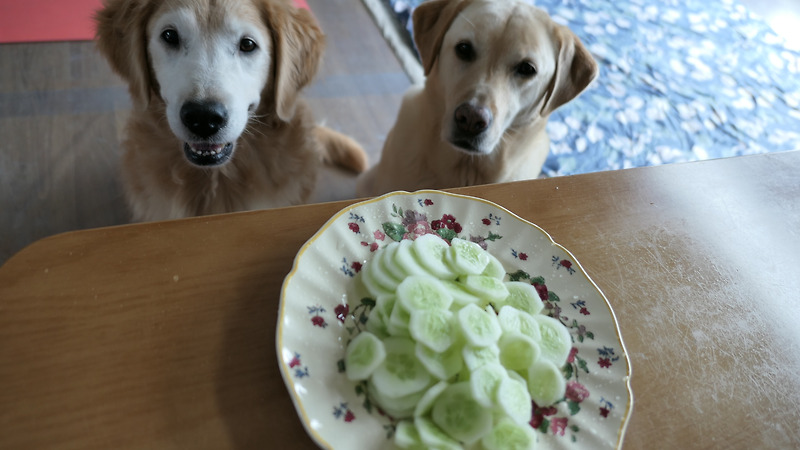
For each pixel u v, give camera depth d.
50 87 0.82
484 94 0.51
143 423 0.24
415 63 1.03
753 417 0.30
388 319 0.28
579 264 0.34
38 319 0.27
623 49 1.12
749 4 1.46
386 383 0.26
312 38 0.57
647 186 0.43
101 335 0.27
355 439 0.24
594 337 0.30
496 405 0.25
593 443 0.26
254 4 0.49
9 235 0.64
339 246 0.32
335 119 0.91
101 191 0.71
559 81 0.56
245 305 0.29
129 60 0.50
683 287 0.36
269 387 0.26
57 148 0.74
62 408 0.24
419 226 0.34
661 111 0.99
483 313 0.28
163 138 0.54
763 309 0.35
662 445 0.28
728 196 0.44
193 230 0.32
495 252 0.34
